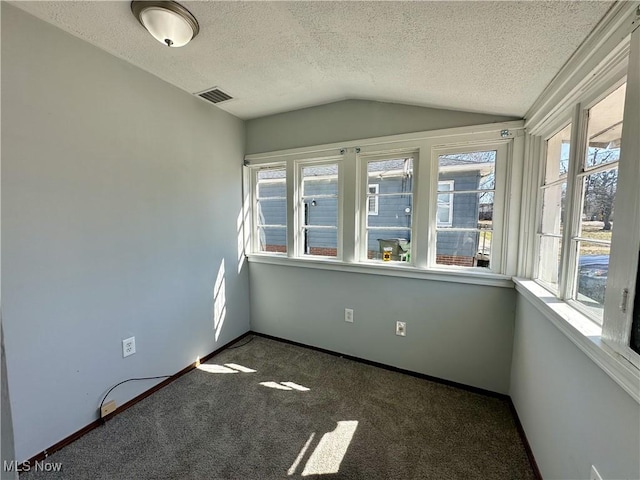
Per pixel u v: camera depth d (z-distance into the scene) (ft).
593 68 3.38
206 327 8.38
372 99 7.49
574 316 3.70
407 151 7.46
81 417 5.50
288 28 4.59
